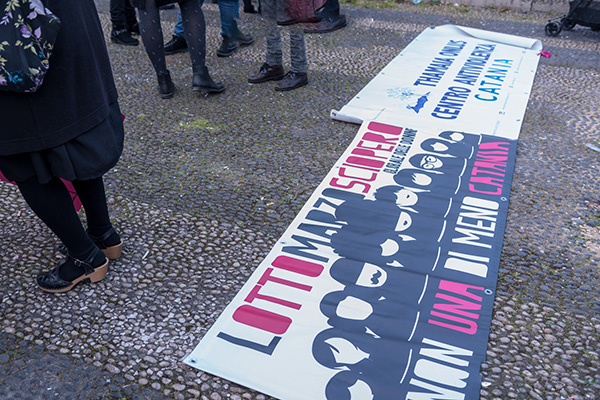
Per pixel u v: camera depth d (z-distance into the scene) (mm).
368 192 3135
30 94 1846
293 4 4234
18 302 2346
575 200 3105
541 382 2016
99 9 6699
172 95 4406
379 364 2062
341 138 3771
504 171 3340
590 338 2211
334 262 2592
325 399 1926
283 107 4234
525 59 5227
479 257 2627
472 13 6770
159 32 4090
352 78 4789
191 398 1943
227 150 3605
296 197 3115
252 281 2473
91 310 2318
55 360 2078
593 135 3830
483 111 4133
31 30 1735
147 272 2539
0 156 1945
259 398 1949
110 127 2191
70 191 2598
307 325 2238
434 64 5090
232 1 4980
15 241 2715
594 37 5926
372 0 7230
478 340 2174
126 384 1990
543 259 2646
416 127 3865
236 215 2957
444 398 1935
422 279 2492
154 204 3031
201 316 2307
